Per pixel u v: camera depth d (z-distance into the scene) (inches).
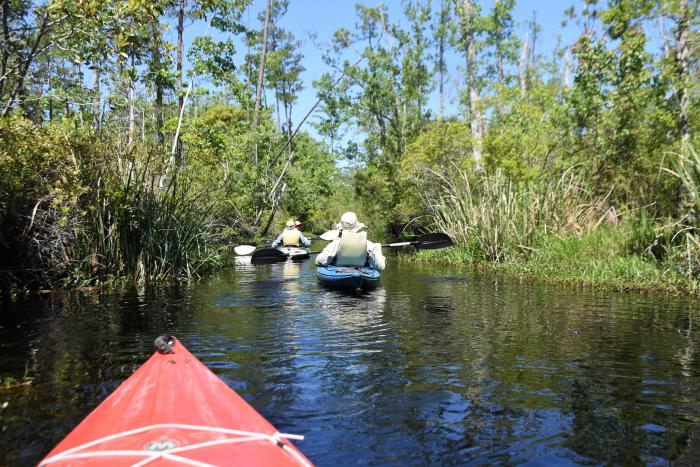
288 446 86.1
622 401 135.6
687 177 332.5
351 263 342.6
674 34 430.6
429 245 386.0
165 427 89.7
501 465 102.6
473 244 500.7
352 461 103.8
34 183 305.7
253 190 821.2
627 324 225.5
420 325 225.0
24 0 315.9
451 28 1030.4
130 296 298.7
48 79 361.4
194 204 443.2
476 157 709.9
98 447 83.3
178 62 660.1
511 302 281.7
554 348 186.9
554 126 557.0
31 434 114.6
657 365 166.4
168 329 215.2
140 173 365.1
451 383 149.6
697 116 432.1
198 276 390.6
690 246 320.5
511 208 469.7
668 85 432.5
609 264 360.8
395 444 111.2
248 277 397.7
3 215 289.4
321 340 198.1
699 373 158.2
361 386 146.7
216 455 81.4
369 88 1085.1
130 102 523.5
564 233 426.0
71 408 129.0
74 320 231.1
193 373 114.9
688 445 110.8
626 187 453.7
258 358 173.5
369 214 1310.3
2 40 304.7
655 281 323.9
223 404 101.0
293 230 568.4
